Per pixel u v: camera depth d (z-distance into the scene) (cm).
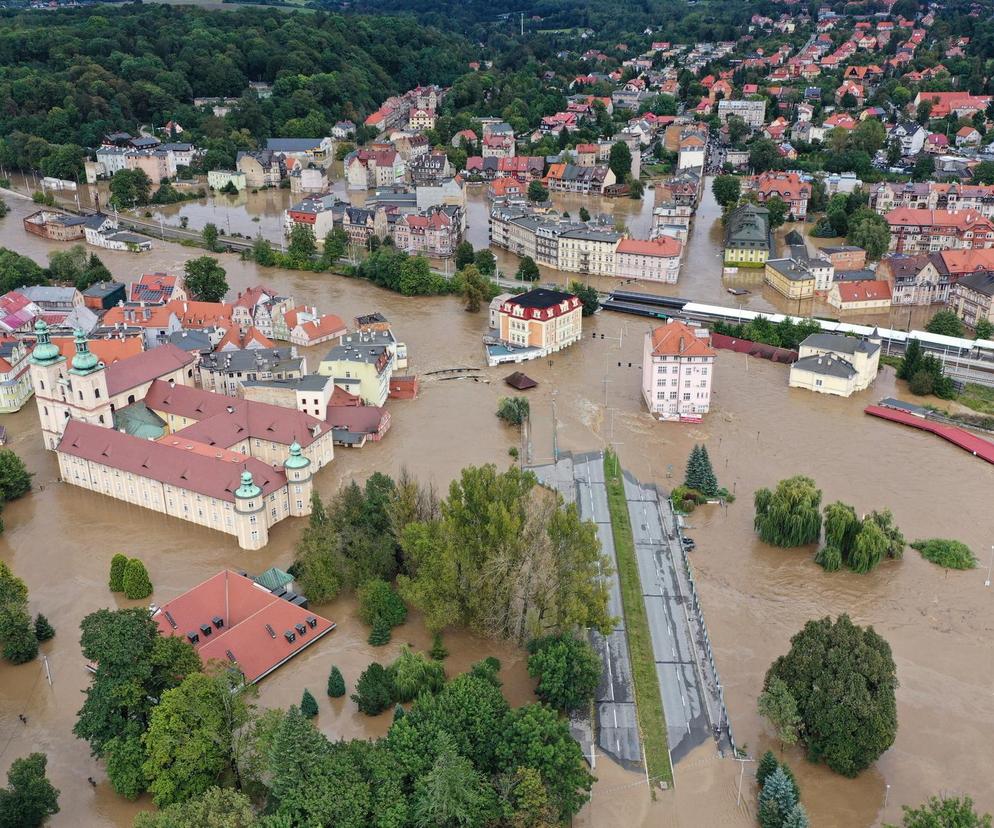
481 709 14538
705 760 15412
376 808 12900
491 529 17750
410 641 18025
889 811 14450
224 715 14325
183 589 19550
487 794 13412
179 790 13850
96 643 14512
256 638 17125
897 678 17188
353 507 19988
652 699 16625
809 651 15538
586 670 16125
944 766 15350
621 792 14750
